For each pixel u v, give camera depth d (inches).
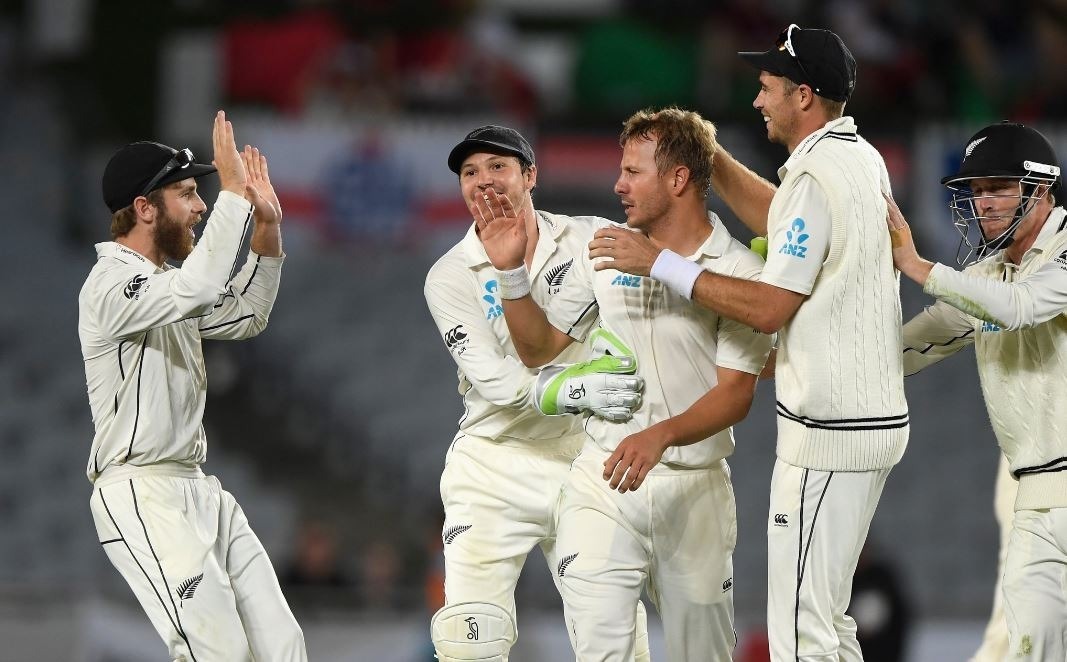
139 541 603.5
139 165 617.0
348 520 1672.0
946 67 1994.3
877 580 1029.8
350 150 1865.2
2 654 1030.4
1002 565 652.7
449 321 629.9
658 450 546.3
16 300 1953.7
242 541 641.6
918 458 1747.0
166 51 2021.4
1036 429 565.3
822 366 525.3
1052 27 1989.4
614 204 1851.6
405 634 1076.5
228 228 591.2
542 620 1071.0
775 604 545.3
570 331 617.0
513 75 2018.9
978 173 551.8
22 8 2233.0
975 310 529.0
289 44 1998.0
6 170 2140.7
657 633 1058.1
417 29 2046.0
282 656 631.2
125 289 593.3
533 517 647.8
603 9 2175.2
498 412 645.9
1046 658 565.6
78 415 1802.4
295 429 1825.8
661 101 2023.9
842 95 544.1
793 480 535.8
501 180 609.0
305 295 1958.7
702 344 574.2
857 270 522.6
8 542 1627.7
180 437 617.6
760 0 2052.2
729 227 1776.6
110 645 1042.7
